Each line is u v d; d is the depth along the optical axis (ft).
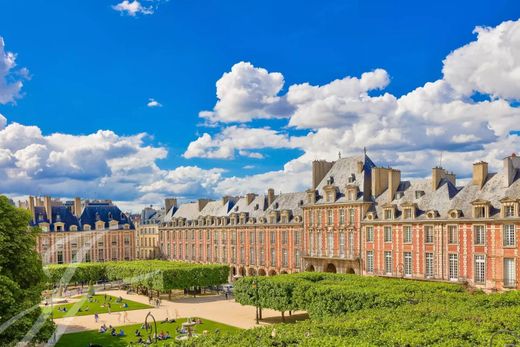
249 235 377.50
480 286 219.82
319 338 95.35
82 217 481.87
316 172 318.24
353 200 282.36
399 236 255.91
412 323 108.37
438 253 237.25
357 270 278.46
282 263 345.10
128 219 515.91
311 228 311.47
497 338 93.20
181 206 488.02
